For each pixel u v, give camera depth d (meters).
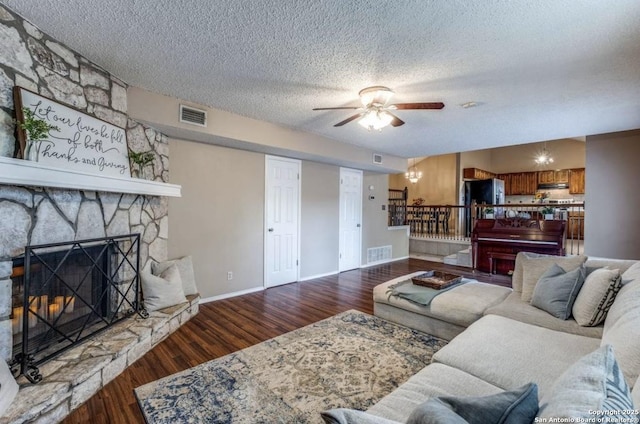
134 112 2.84
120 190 2.46
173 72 2.56
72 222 2.27
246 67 2.46
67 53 2.18
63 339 2.28
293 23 1.87
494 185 8.63
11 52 1.82
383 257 6.83
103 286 2.64
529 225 5.14
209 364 2.39
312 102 3.21
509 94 2.92
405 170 6.52
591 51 2.15
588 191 4.56
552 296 2.27
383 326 3.12
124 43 2.13
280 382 2.15
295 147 4.26
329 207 5.59
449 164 9.62
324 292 4.42
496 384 1.47
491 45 2.09
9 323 1.84
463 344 1.79
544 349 1.71
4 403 1.58
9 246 1.83
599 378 0.83
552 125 3.94
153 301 2.97
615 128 4.09
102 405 1.91
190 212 3.74
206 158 3.87
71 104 2.21
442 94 2.93
